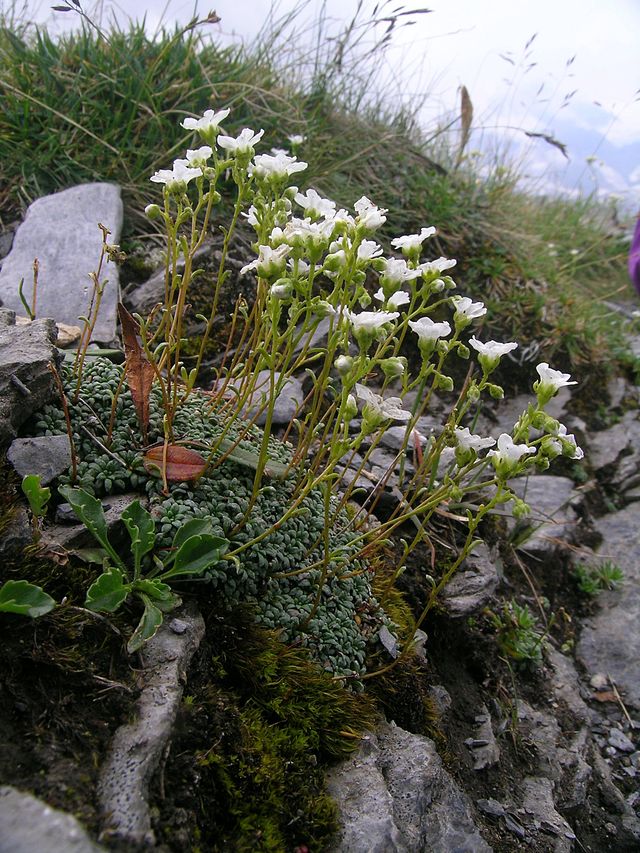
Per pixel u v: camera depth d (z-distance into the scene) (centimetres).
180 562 13
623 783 20
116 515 14
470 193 39
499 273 35
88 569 13
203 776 12
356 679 15
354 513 19
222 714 13
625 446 32
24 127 28
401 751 15
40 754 10
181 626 13
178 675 12
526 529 26
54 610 12
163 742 11
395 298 15
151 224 28
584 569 27
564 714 21
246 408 19
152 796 11
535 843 16
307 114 35
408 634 18
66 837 9
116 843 9
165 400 15
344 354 14
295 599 16
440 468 22
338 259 14
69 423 14
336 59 35
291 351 14
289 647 15
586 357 35
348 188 33
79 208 26
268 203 16
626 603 26
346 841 12
